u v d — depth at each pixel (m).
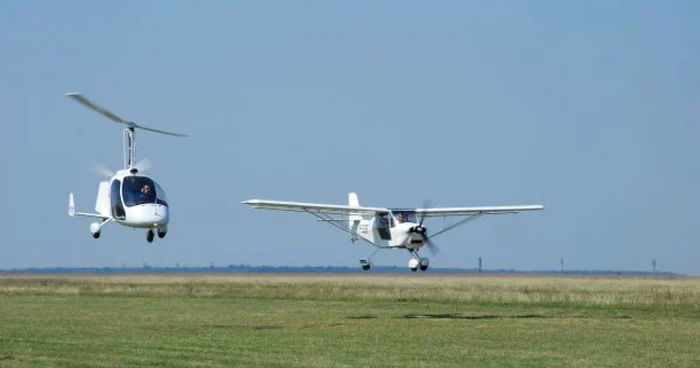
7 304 128.00
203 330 90.25
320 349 74.88
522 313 114.19
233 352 72.19
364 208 145.38
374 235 146.50
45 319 102.44
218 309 119.50
